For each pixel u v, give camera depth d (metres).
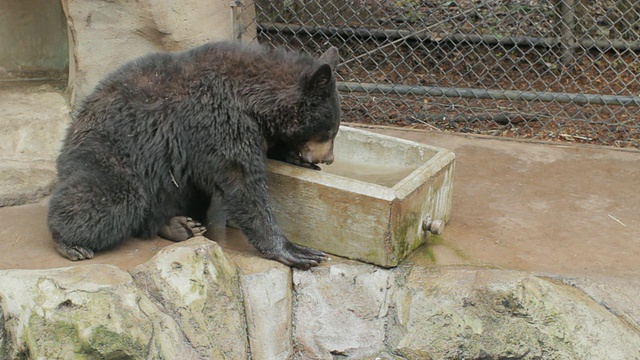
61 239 4.81
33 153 6.14
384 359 4.92
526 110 7.80
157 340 4.31
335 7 8.10
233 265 4.86
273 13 8.52
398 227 4.87
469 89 7.45
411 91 7.55
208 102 4.78
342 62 8.70
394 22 8.97
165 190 4.99
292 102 4.80
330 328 5.00
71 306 4.20
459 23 8.64
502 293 4.73
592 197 6.01
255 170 4.82
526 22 8.82
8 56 7.22
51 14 7.19
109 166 4.77
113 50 6.65
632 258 5.16
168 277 4.55
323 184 4.92
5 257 4.84
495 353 4.70
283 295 4.96
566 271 4.99
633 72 8.44
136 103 4.85
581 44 8.10
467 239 5.36
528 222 5.61
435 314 4.84
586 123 7.55
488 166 6.50
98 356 4.13
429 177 5.09
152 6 6.55
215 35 6.86
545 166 6.54
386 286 4.97
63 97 6.82
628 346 4.64
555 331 4.64
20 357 4.25
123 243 5.06
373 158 5.73
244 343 4.74
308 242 5.13
